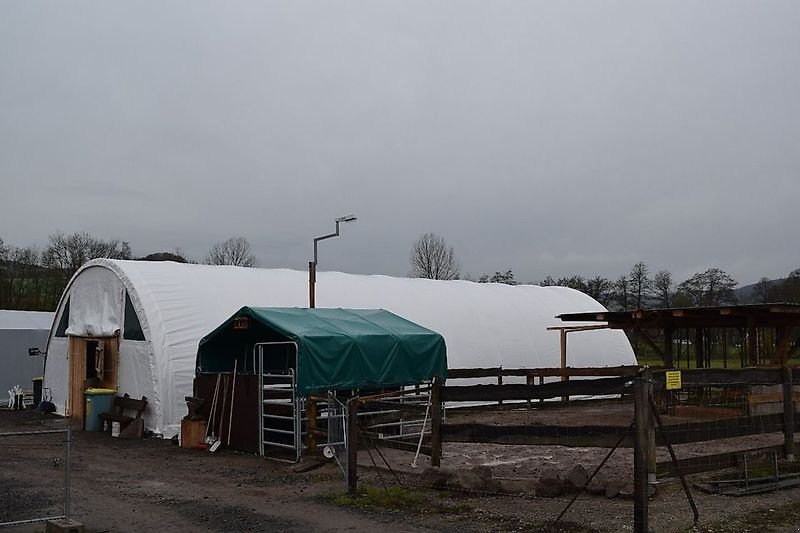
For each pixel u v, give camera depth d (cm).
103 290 1948
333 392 1377
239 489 1077
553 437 939
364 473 1144
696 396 1989
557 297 2767
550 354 2478
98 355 1931
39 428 1834
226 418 1484
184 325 1770
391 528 827
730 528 796
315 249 1986
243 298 1928
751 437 1480
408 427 1550
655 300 5031
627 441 927
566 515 855
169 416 1680
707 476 1034
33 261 5144
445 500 950
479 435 1031
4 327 2597
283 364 1730
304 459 1299
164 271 1916
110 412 1791
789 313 1830
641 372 802
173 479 1162
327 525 848
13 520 881
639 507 752
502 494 962
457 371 1950
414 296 2319
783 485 977
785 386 1062
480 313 2397
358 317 1614
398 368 1507
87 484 1121
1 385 2523
